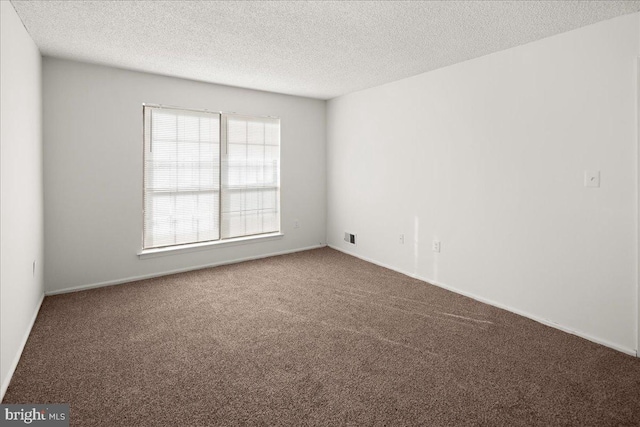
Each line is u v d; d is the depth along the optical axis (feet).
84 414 6.13
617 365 7.83
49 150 11.62
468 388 6.97
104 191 12.69
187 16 8.50
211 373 7.43
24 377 7.21
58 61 11.61
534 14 8.20
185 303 11.33
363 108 16.17
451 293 12.42
